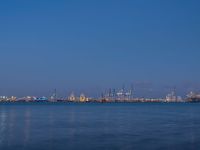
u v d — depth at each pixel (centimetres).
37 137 6525
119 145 5456
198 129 8206
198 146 5350
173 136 6706
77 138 6359
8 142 5838
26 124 9712
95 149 5066
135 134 7056
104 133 7256
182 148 5159
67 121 11044
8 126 9025
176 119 12269
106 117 13525
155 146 5353
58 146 5366
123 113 17688
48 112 18738
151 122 10600
